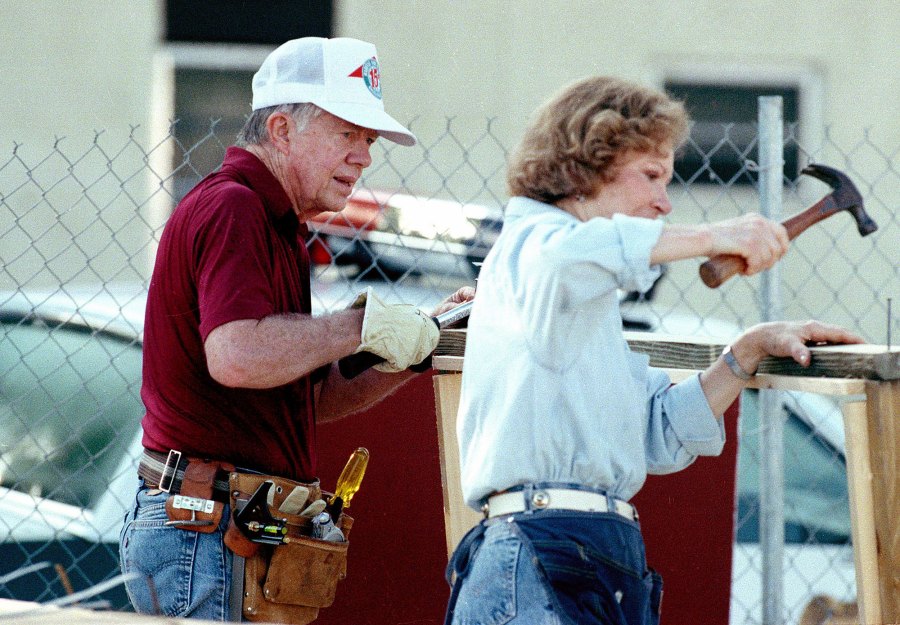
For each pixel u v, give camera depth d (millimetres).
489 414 8031
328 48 10586
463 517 10180
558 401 7867
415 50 33812
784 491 15633
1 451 14469
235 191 9914
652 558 13109
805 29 34875
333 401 11422
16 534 13797
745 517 14742
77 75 33781
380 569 13086
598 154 8016
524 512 7867
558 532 7785
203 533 9805
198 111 34594
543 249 7516
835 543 15297
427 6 33719
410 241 17781
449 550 10180
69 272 31688
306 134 10492
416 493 13109
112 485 14039
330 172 10609
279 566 9930
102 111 33844
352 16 34031
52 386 14742
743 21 34656
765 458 13375
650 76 34531
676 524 13133
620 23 34188
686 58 34625
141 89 34156
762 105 13508
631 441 8227
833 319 31469
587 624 7590
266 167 10453
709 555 13133
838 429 16000
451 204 18047
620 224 7535
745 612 14922
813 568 14953
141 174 32812
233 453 9922
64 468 14328
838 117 34938
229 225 9711
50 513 13977
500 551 7867
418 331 10000
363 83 10617
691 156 33500
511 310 7926
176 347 9930
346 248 16312
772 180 13445
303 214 10805
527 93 33906
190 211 9977
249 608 9781
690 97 34812
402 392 13156
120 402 14562
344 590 13055
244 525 9719
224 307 9445
